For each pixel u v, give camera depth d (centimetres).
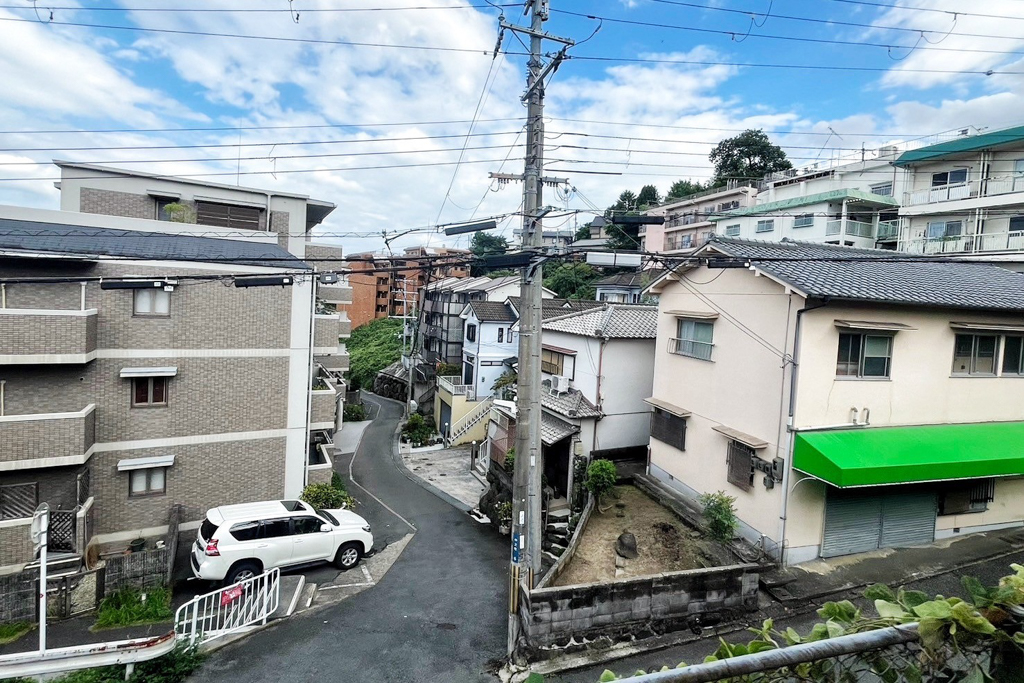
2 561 1062
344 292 2581
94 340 1212
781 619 912
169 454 1318
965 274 1346
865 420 1066
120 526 1276
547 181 920
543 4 872
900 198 2658
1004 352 1204
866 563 1052
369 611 1033
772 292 1079
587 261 802
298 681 810
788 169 3819
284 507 1233
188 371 1333
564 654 867
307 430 1488
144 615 997
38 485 1134
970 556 1080
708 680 167
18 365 1138
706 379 1273
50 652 745
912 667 197
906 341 1095
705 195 3700
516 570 909
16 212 1474
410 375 3303
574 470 1495
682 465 1354
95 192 1902
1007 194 2161
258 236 1805
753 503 1110
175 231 1705
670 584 922
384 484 1920
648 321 1719
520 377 941
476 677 835
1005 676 190
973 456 1043
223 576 1097
